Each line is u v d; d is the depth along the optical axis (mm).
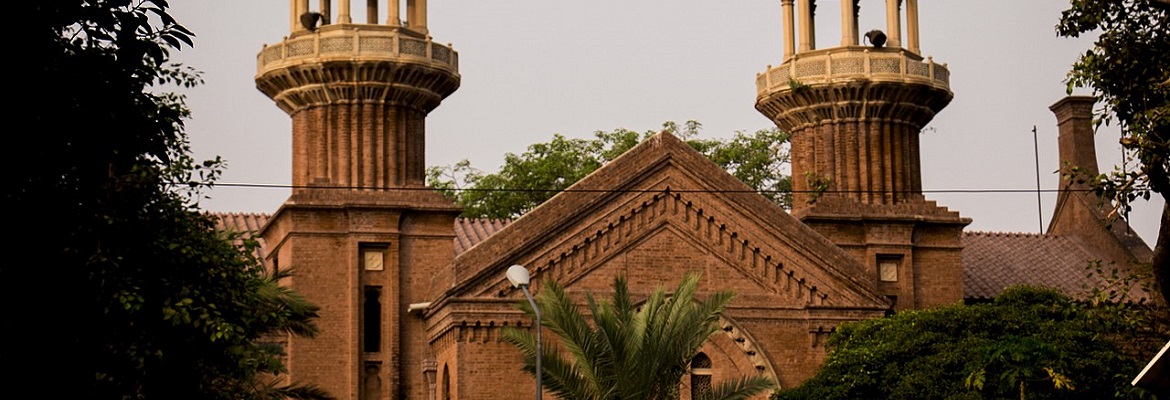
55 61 25141
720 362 57594
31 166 26281
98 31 25391
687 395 57094
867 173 64562
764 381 50094
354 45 59219
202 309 34531
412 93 59906
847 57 64750
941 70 65938
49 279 29625
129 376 33125
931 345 53438
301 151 60000
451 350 55969
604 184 57625
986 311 53750
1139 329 48438
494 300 55844
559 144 92688
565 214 57094
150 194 35000
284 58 59688
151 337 33875
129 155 28531
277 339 57938
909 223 63469
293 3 60781
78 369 30875
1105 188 35188
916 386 51875
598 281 57094
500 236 56438
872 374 53406
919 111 65375
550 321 48531
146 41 25766
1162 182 33750
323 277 58312
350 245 58531
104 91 25969
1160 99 35094
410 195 59312
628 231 57625
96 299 31672
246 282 39000
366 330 59281
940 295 63594
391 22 60531
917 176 65312
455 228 65625
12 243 27766
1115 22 35875
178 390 35344
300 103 60125
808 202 63594
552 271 56719
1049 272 68938
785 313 58125
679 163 58281
